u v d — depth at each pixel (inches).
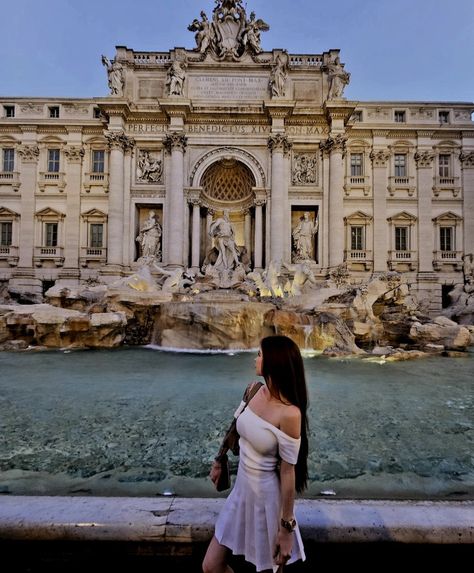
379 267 1253.1
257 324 637.9
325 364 466.6
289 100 1146.7
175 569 103.7
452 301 1229.7
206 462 173.5
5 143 1274.6
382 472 165.0
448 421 237.0
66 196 1256.8
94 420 233.0
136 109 1184.8
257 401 88.0
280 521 79.4
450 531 102.8
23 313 645.9
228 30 1244.5
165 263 1174.3
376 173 1278.3
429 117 1296.8
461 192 1277.1
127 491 146.8
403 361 497.4
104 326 638.5
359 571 103.0
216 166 1252.5
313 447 192.5
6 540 103.7
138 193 1205.7
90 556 104.4
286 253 1185.4
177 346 641.6
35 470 164.4
